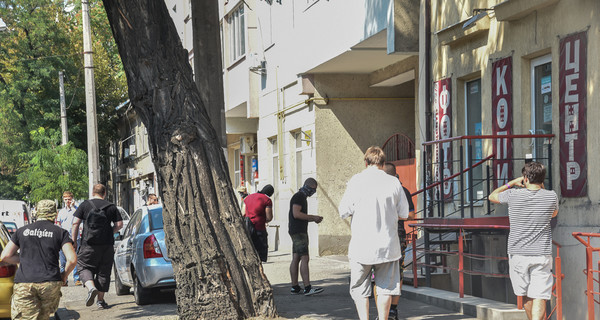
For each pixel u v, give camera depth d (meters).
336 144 19.38
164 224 9.07
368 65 18.25
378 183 7.71
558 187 9.94
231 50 26.44
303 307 10.44
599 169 9.08
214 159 9.27
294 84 20.59
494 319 8.83
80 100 46.19
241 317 8.91
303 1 19.23
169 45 9.42
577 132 9.53
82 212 11.82
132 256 12.21
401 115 19.69
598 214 9.06
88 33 25.98
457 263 12.38
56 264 8.22
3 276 9.23
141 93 9.32
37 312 8.12
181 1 31.52
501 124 11.49
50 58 44.72
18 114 44.03
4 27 17.66
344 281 13.87
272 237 23.61
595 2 9.22
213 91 11.70
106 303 12.02
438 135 13.57
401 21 14.52
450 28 12.73
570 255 9.54
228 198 9.21
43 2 45.16
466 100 12.98
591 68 9.29
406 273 12.65
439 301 10.25
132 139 47.09
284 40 20.97
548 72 10.63
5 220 24.23
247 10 23.94
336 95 19.38
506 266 11.17
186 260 8.84
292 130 21.08
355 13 16.05
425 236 11.91
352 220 7.83
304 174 20.25
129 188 50.44
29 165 41.81
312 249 19.67
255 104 24.03
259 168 24.30
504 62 11.41
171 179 9.10
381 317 7.73
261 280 9.09
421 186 14.20
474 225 10.16
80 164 34.28
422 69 14.22
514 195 7.81
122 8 9.35
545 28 10.31
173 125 9.20
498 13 11.09
